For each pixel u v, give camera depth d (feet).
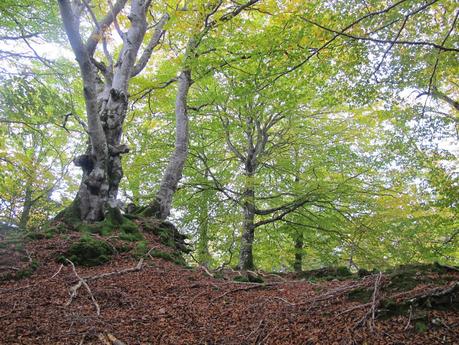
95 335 14.17
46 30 36.14
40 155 56.54
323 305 15.38
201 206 48.73
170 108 48.44
